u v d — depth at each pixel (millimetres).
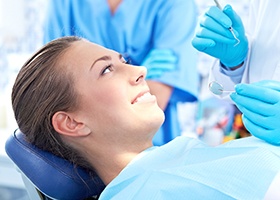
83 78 1211
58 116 1223
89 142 1237
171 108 2014
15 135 1283
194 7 1953
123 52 1973
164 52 1909
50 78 1223
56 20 2027
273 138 1094
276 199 972
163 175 1081
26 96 1245
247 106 1113
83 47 1257
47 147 1257
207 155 1127
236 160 1058
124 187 1116
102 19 1967
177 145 1193
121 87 1207
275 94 1094
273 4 1359
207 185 1027
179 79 1918
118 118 1194
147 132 1209
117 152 1229
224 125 2223
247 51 1413
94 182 1292
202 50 1339
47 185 1222
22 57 2518
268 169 1023
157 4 1916
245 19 2125
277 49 1325
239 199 988
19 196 2441
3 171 2420
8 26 2518
